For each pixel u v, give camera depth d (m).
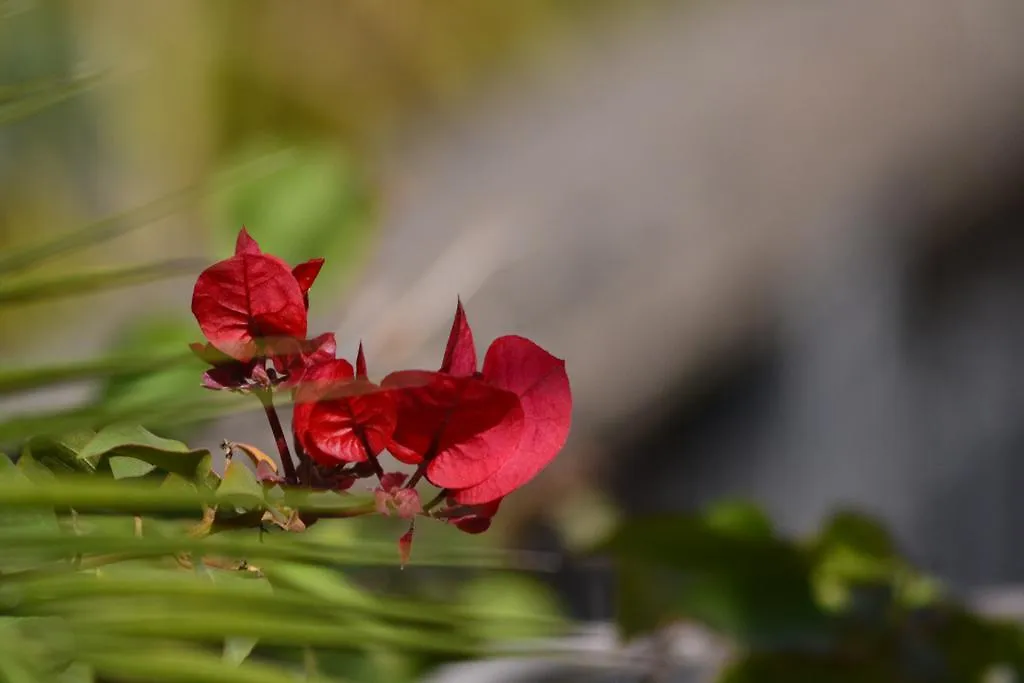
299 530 1.46
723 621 1.82
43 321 3.23
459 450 1.47
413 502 1.45
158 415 1.42
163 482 1.46
